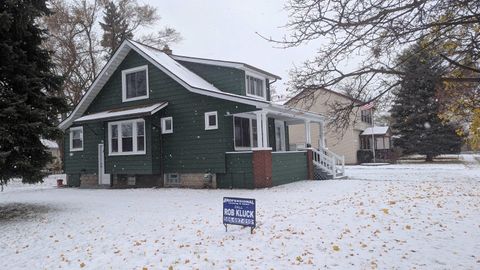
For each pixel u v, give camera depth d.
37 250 7.81
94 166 21.16
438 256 6.19
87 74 32.94
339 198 12.49
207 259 6.41
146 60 19.30
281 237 7.62
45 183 26.05
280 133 22.34
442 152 34.38
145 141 18.12
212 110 17.16
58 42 31.06
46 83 12.91
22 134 11.56
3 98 11.14
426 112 34.22
